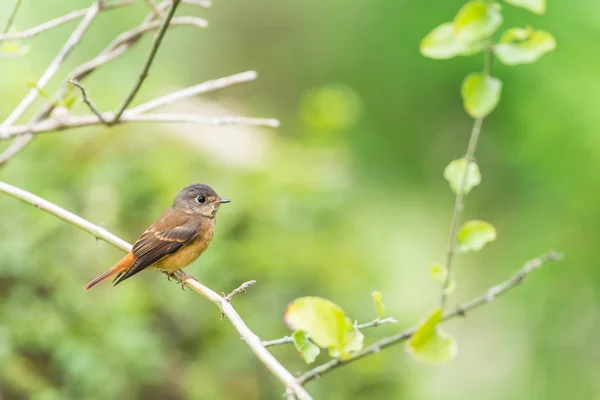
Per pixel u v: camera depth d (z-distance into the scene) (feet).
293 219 41.52
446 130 58.03
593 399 51.49
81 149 40.96
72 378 34.63
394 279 46.42
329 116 46.06
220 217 39.65
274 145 45.85
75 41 25.38
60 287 35.73
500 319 57.67
